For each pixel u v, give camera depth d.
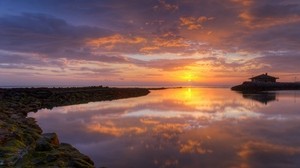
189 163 12.96
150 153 14.63
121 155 14.27
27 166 9.77
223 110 34.69
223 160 13.41
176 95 75.19
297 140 17.39
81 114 30.48
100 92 65.44
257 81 109.56
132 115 29.95
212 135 19.05
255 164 12.78
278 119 26.48
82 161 10.72
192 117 28.36
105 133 19.81
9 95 44.66
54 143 12.52
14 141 12.27
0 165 9.73
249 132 20.03
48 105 40.97
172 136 18.73
